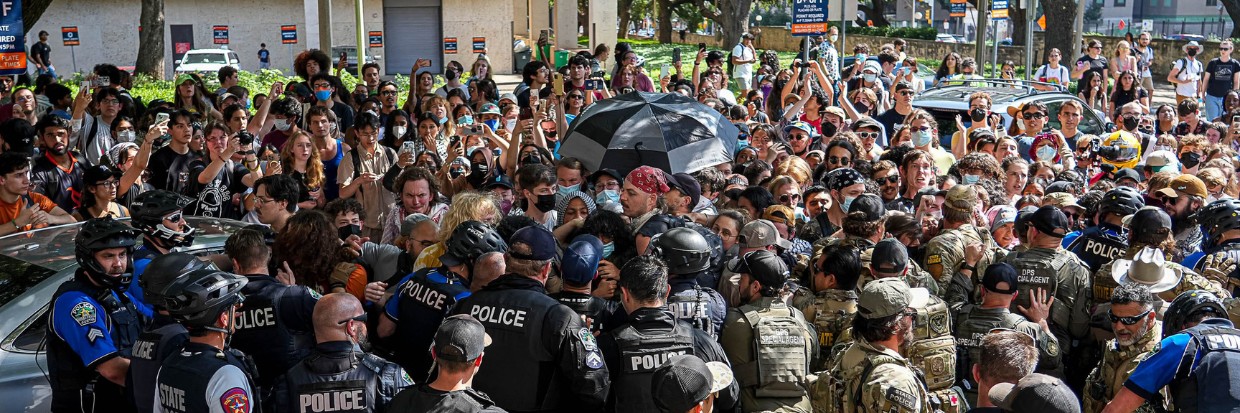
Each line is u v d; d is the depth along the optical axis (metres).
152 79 22.66
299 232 4.98
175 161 8.05
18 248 5.55
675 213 6.54
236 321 4.27
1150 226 5.56
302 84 12.55
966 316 5.06
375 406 3.88
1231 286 5.53
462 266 4.66
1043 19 32.00
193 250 5.66
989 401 3.97
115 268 4.34
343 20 31.28
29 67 27.73
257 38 33.12
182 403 3.66
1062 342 5.45
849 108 11.89
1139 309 4.45
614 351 4.16
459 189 7.99
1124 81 17.53
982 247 5.71
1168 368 4.09
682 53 36.97
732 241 5.78
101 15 32.28
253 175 7.74
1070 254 5.50
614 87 16.38
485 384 4.18
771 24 77.31
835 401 4.13
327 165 8.49
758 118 12.83
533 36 36.44
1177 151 10.67
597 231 5.41
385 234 7.13
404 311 4.68
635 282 4.18
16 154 6.54
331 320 3.86
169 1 31.94
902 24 71.81
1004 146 9.22
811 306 5.06
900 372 3.89
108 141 9.98
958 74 19.80
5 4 10.70
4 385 4.55
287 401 3.86
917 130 9.80
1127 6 70.06
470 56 31.52
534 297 4.21
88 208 7.02
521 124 8.94
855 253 4.98
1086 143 9.94
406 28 31.30
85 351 4.23
